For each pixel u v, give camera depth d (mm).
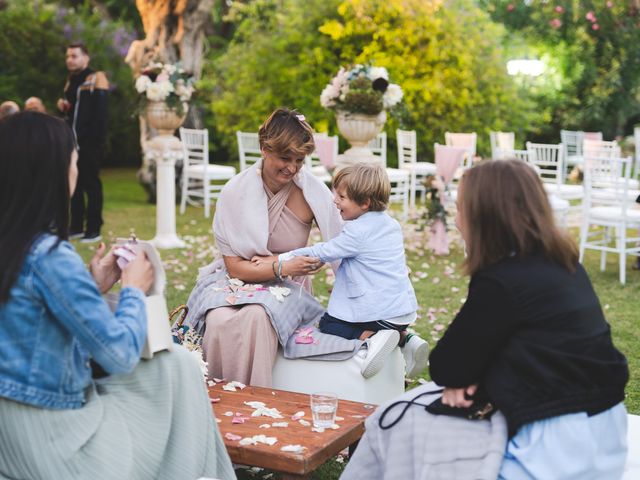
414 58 13570
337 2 13922
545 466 2139
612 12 18328
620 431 2275
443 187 8422
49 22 17109
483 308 2172
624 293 6910
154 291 2463
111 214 11055
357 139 8180
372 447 2445
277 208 3906
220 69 17594
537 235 2193
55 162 2146
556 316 2174
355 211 3715
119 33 17938
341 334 3641
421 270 7668
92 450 2209
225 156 19297
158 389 2439
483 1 19484
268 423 2930
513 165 2236
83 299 2115
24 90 16812
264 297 3625
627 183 7227
